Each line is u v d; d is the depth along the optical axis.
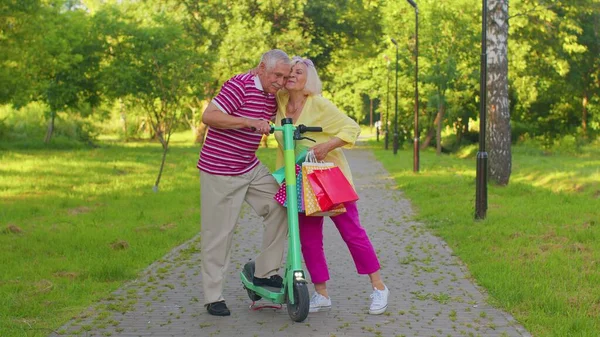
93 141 39.09
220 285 5.75
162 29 31.75
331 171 5.46
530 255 8.09
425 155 33.44
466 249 8.68
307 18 42.28
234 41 37.12
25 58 26.25
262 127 5.39
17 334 5.13
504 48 15.91
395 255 8.55
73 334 5.24
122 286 6.84
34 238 9.45
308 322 5.55
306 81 5.67
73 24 32.97
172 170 21.67
